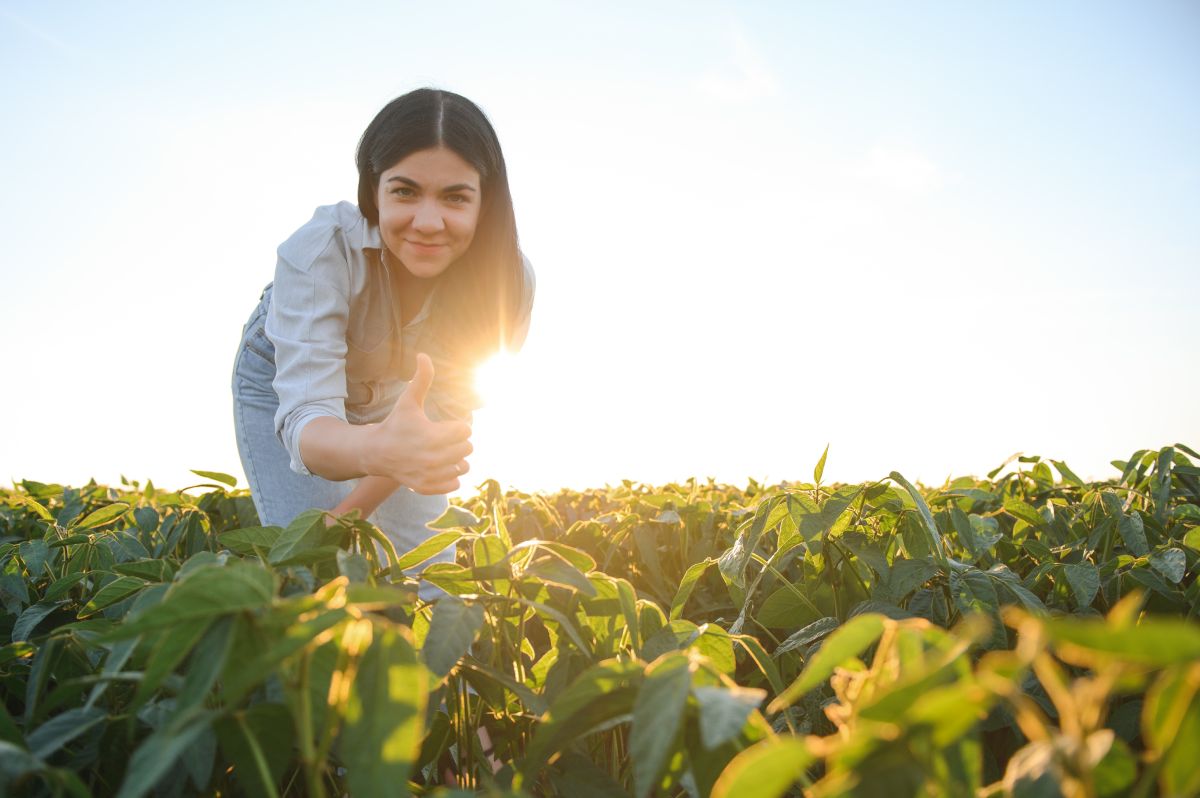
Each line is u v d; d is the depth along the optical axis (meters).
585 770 1.12
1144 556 1.69
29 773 0.76
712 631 1.23
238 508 2.84
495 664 1.22
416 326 2.52
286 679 0.77
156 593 1.03
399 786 0.70
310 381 2.13
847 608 1.65
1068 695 0.60
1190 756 0.58
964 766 0.69
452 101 2.20
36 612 1.53
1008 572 1.50
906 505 1.54
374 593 0.75
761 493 2.85
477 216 2.31
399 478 1.58
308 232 2.29
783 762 0.61
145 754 0.69
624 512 2.84
